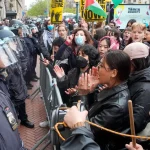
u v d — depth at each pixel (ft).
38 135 15.06
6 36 10.89
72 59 13.12
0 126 5.00
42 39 23.86
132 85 7.05
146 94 6.67
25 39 22.94
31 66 24.12
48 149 13.29
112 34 17.40
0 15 103.91
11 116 5.35
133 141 5.59
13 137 5.24
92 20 20.06
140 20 43.60
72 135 4.90
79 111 5.26
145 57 7.09
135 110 6.54
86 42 13.71
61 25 20.33
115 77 6.47
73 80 10.41
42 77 18.76
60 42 17.04
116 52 6.46
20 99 13.57
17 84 13.32
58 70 11.18
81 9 22.63
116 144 6.40
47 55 22.16
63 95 10.73
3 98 5.61
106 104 6.35
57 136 6.17
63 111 6.20
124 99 6.27
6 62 8.50
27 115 17.06
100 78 6.61
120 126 6.24
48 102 13.62
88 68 9.82
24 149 5.88
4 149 4.96
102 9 19.19
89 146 4.70
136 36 13.71
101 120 6.14
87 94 8.05
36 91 21.56
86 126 5.30
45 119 17.34
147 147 6.50
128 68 6.49
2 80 8.91
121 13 43.14
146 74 6.97
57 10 23.16
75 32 13.52
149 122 6.75
